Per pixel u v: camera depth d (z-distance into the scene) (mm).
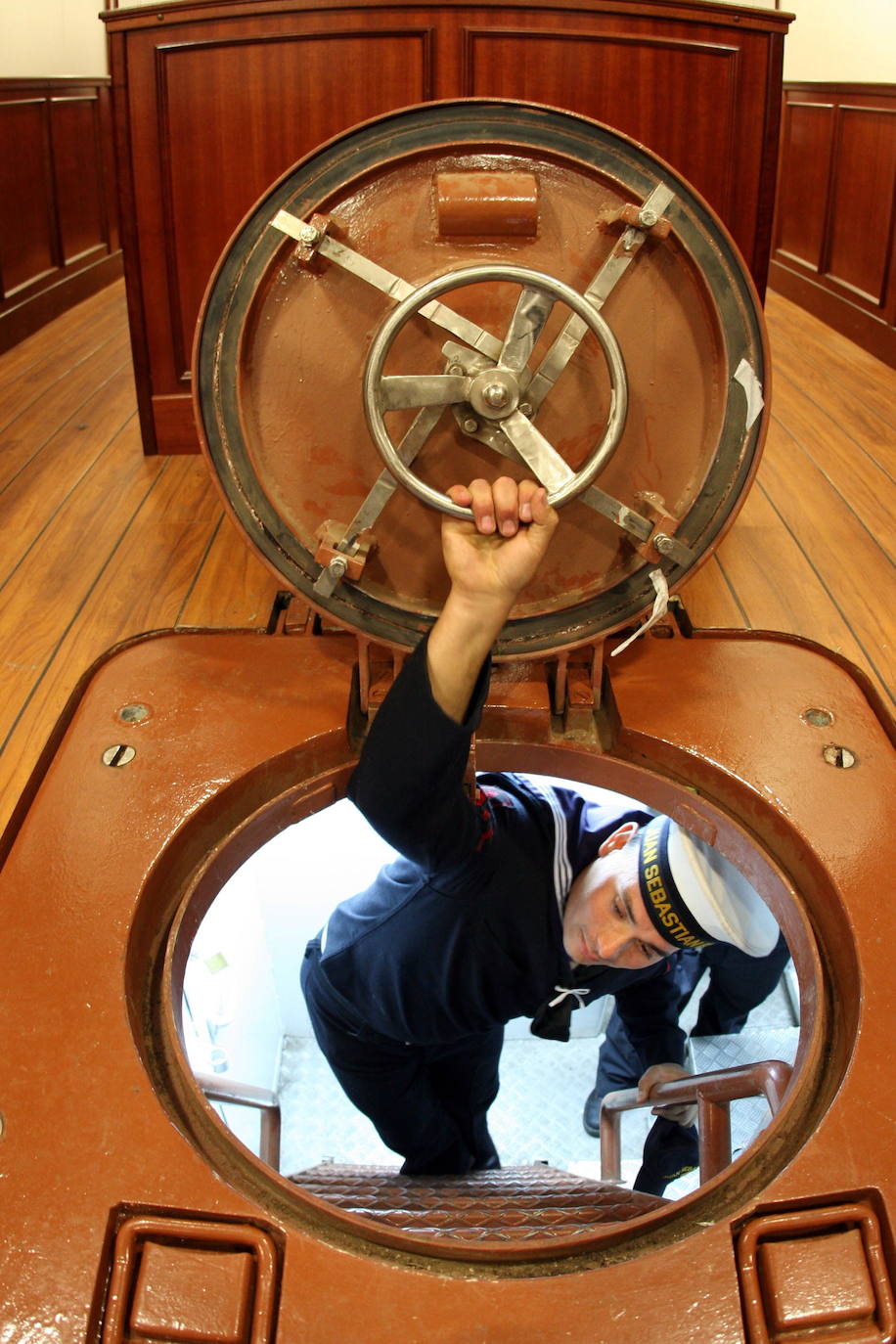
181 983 1548
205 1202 1178
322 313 1522
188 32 2287
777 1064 1777
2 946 1427
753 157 2453
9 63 4363
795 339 3840
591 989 2322
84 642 1997
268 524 1648
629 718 1790
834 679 1903
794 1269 1144
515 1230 1714
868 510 2510
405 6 2211
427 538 1657
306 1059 4625
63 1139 1226
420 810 1549
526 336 1415
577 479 1428
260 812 1707
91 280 4578
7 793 1663
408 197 1482
